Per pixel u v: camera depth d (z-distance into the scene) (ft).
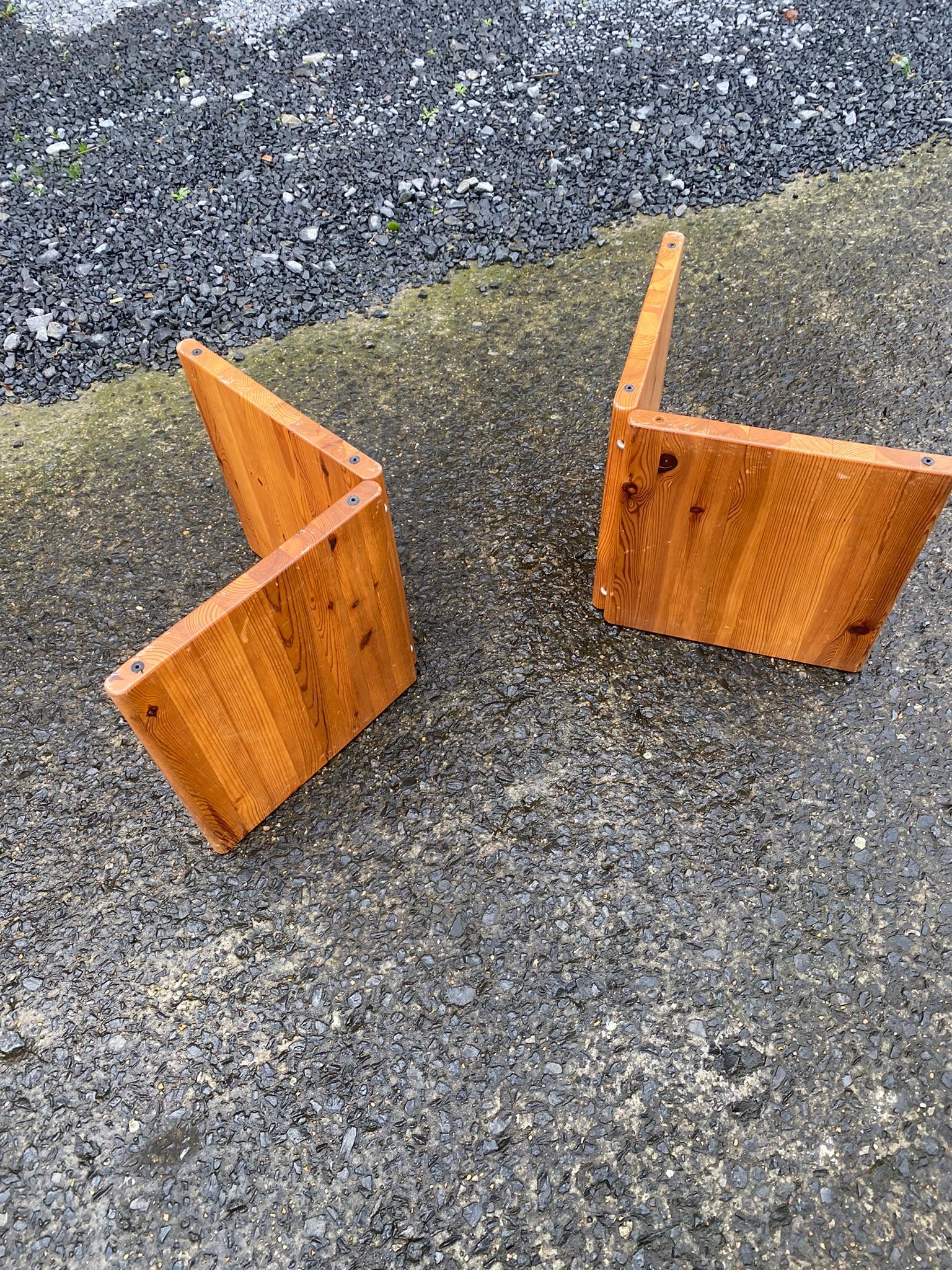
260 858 7.79
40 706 8.89
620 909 7.34
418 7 18.07
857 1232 5.90
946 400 11.06
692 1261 5.83
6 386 12.02
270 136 15.25
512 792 8.05
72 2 18.93
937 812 7.73
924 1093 6.40
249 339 12.50
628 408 7.36
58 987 7.14
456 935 7.27
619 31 17.15
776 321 12.23
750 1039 6.69
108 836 7.97
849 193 13.96
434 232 13.76
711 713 8.50
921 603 9.12
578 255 13.46
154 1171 6.29
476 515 10.36
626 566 8.51
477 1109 6.45
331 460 7.20
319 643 7.30
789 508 7.47
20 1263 5.97
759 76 15.81
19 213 13.89
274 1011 6.96
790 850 7.59
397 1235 5.98
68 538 10.37
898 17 16.79
